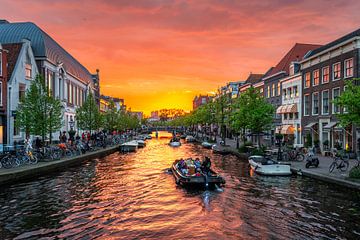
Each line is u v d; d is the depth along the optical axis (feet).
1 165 74.54
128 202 53.98
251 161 90.07
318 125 121.39
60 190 62.44
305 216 45.70
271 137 166.20
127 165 101.24
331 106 112.57
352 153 96.12
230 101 217.77
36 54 142.51
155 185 68.08
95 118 163.94
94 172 85.35
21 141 110.93
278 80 164.35
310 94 127.75
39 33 148.87
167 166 99.35
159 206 51.52
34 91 95.76
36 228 41.24
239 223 43.14
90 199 55.88
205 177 64.08
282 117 158.10
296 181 70.59
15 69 115.65
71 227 41.68
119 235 39.01
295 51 164.76
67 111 175.01
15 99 115.03
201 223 43.27
